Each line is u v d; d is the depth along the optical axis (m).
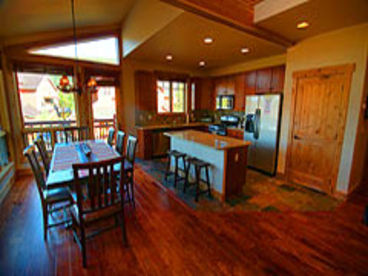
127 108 5.26
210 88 6.18
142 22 3.53
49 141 4.55
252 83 4.84
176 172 3.52
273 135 4.00
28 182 3.72
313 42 3.22
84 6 3.49
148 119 5.67
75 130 4.43
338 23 2.68
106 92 6.41
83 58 4.57
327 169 3.25
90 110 4.77
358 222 2.50
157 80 5.74
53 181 1.87
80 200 1.75
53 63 4.19
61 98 4.69
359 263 1.86
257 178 3.99
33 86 4.45
